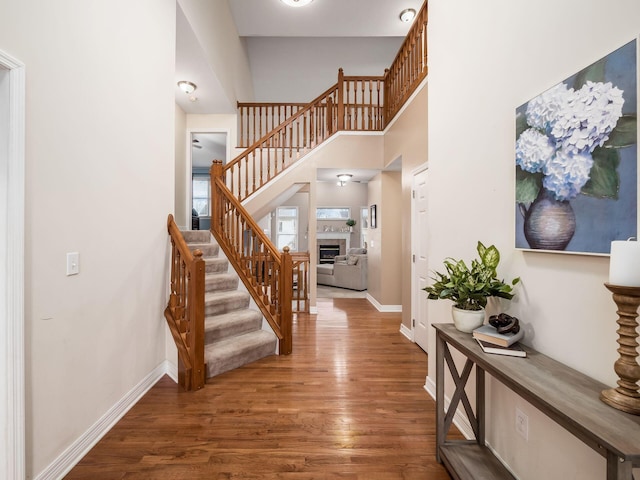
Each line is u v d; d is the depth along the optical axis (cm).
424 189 334
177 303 270
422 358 312
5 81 129
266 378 264
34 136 142
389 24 513
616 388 91
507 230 152
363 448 177
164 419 204
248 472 159
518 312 145
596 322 106
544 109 124
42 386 148
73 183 167
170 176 279
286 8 482
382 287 514
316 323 441
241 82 586
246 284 355
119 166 208
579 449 112
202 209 978
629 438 73
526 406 139
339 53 676
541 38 129
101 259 190
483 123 171
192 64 388
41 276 147
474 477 145
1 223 129
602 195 101
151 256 249
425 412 214
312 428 195
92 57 182
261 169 488
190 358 245
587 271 110
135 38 227
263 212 548
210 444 180
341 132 503
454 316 158
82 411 173
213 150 739
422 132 333
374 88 713
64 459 159
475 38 179
